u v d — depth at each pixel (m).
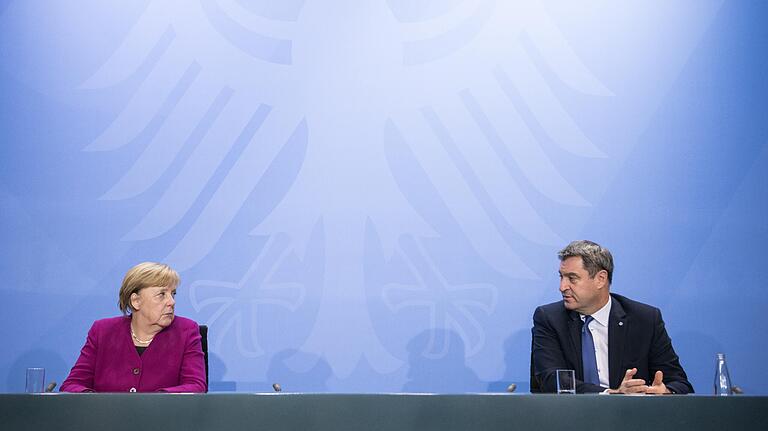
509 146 6.36
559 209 6.32
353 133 6.36
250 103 6.36
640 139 6.36
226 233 6.26
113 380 4.93
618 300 5.46
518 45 6.43
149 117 6.33
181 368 5.02
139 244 6.24
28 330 6.14
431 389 6.16
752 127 6.36
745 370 6.19
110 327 5.07
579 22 6.45
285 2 6.43
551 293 6.25
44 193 6.25
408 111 6.37
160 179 6.29
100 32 6.38
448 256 6.28
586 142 6.36
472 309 6.24
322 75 6.39
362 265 6.26
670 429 3.35
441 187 6.33
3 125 6.28
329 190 6.31
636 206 6.32
